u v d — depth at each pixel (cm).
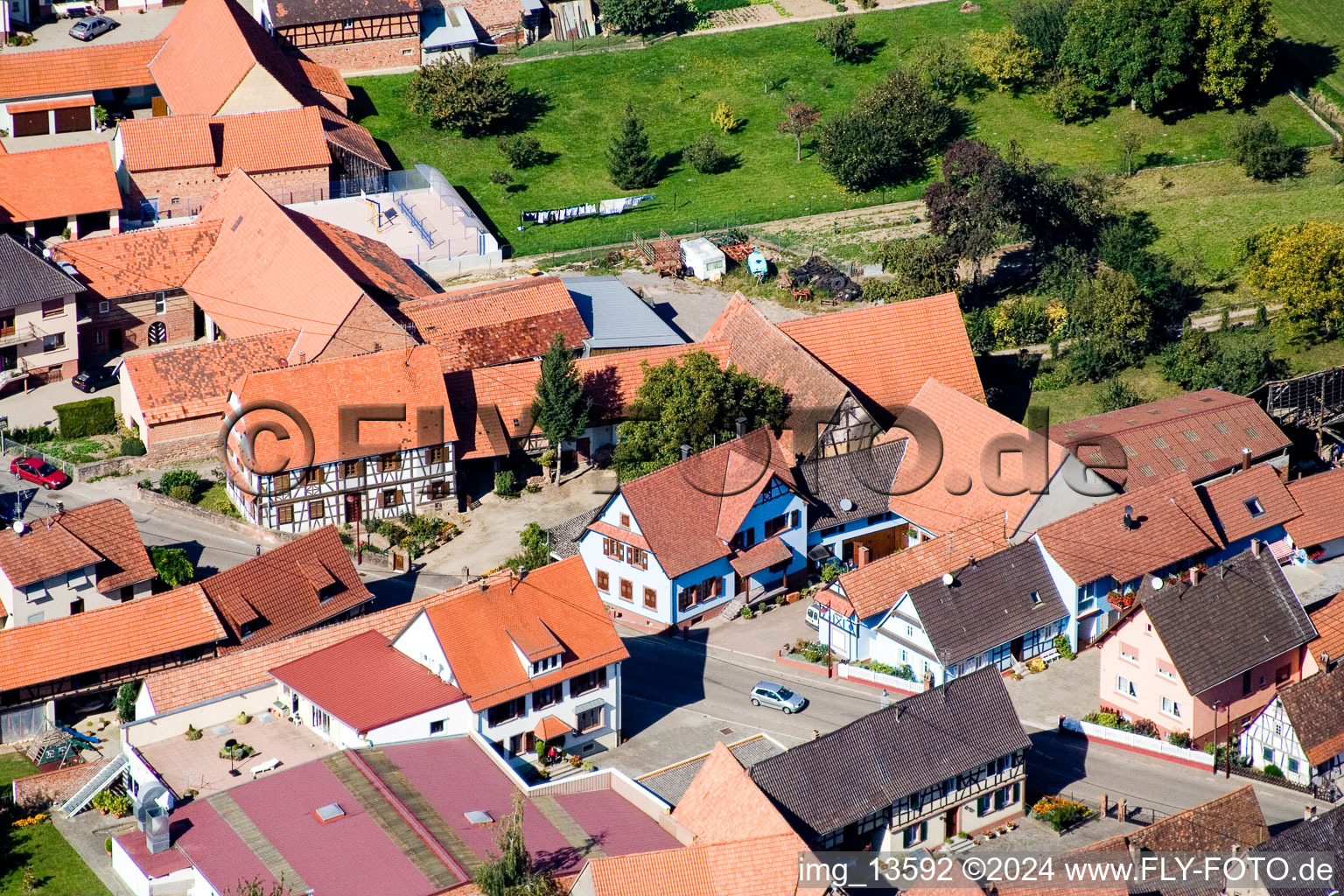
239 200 16500
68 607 12525
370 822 10075
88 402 14975
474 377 14712
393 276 16262
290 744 11100
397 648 11619
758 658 12700
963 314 16612
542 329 15550
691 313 16862
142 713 11431
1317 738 11138
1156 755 11550
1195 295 16800
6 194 16625
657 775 10900
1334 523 13650
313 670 11438
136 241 16150
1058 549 12562
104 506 12962
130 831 10244
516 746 11350
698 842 10056
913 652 12181
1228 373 15500
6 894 10162
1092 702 12119
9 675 11594
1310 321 15988
